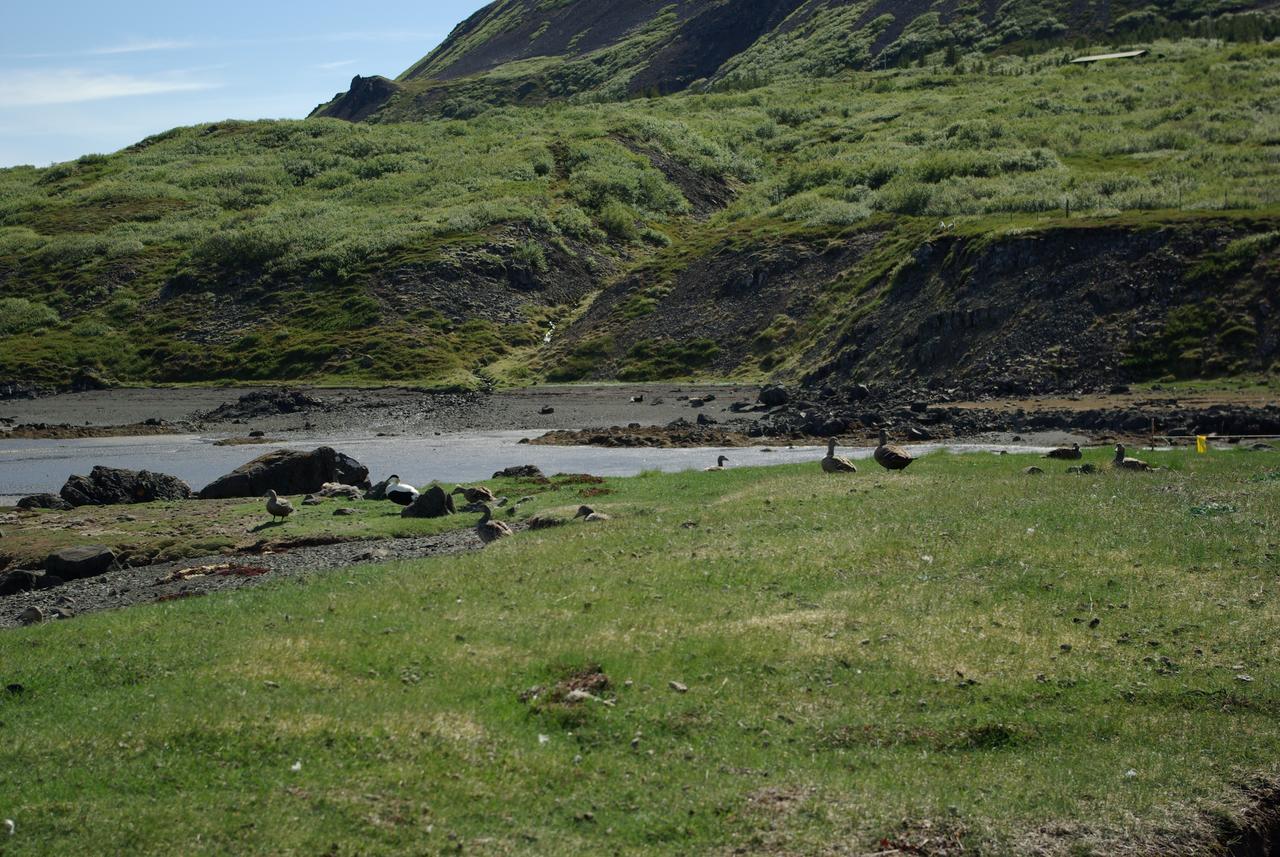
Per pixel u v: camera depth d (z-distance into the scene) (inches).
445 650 761.6
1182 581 895.1
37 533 1368.1
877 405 2608.3
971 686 717.9
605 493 1476.4
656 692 701.3
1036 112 5585.6
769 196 5172.2
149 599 1035.9
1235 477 1286.9
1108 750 652.1
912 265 3344.0
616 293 4414.4
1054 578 908.6
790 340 3609.7
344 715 647.1
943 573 927.7
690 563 975.0
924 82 7130.9
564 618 829.8
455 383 3833.7
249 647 771.4
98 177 6806.1
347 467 1788.9
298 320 4579.2
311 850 512.4
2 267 5364.2
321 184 6353.3
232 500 1665.8
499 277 4768.7
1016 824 571.5
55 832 519.2
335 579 1004.6
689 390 3341.5
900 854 542.0
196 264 5157.5
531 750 623.2
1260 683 724.7
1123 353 2677.2
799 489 1309.1
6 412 3590.1
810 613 834.8
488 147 6614.2
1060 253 2999.5
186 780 572.7
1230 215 2970.0
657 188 5767.7
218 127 7819.9
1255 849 588.7
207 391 3993.6
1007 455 1582.2
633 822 556.4
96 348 4510.3
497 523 1205.7
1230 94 5216.5
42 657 778.2
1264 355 2539.4
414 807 553.3
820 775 607.5
